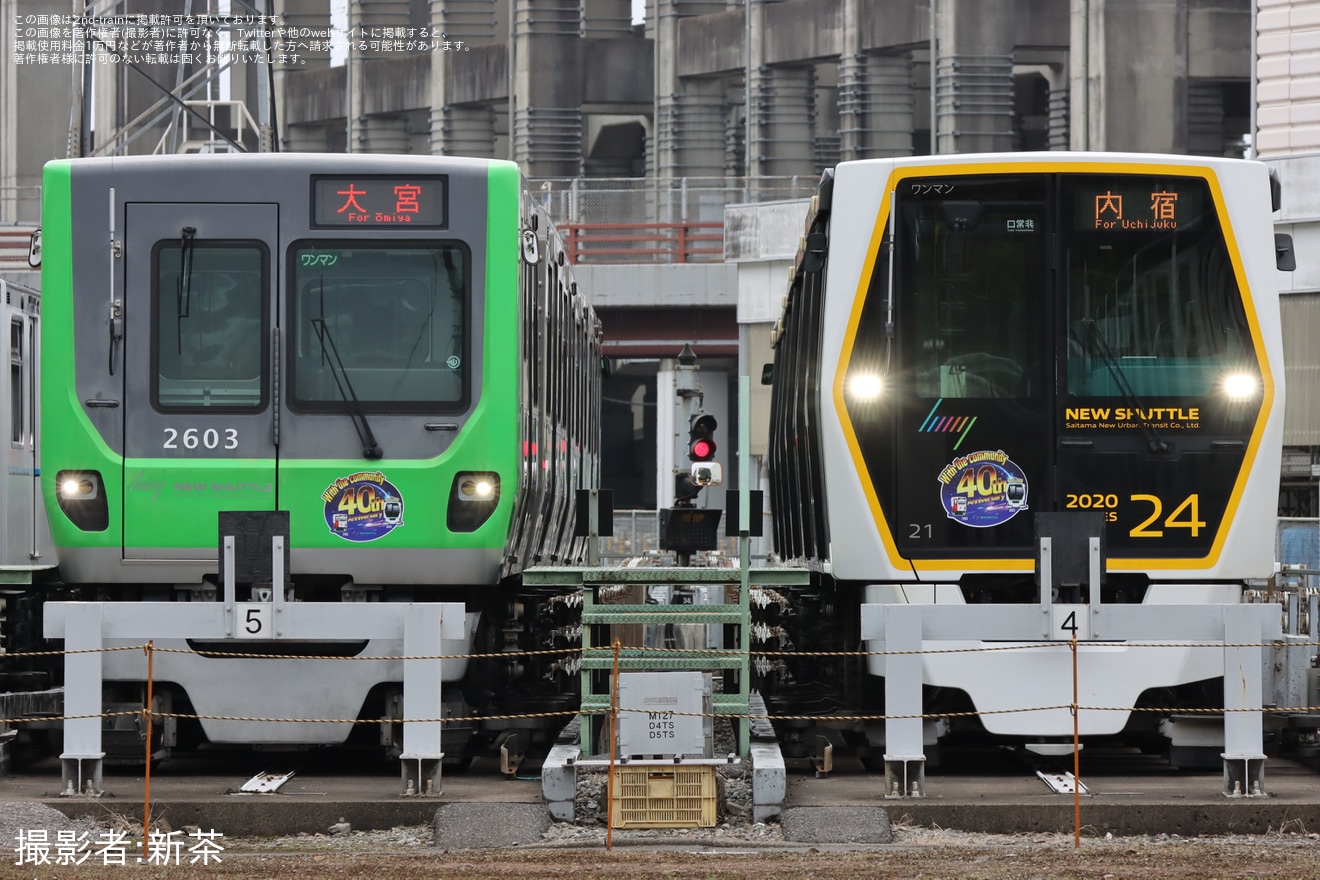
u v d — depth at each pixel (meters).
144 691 37.66
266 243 37.53
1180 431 37.12
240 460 37.22
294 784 36.34
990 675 35.84
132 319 37.47
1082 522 34.62
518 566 41.41
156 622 34.50
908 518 37.09
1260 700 34.16
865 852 30.06
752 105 161.88
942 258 37.41
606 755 35.47
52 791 34.97
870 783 36.50
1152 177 37.38
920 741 34.12
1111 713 35.66
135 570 37.25
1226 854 29.66
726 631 37.78
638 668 35.19
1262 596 51.91
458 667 37.72
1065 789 34.94
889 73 154.38
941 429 37.16
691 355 56.97
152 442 37.28
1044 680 35.81
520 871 27.80
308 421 37.28
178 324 37.50
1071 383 37.19
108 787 35.75
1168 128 140.88
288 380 37.38
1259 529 37.22
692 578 36.00
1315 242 84.56
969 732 38.44
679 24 172.75
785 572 36.00
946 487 37.12
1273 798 33.53
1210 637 34.38
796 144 161.62
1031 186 37.38
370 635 34.47
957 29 145.12
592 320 72.62
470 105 186.38
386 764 40.03
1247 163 37.62
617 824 32.56
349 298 37.53
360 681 36.69
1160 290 37.38
